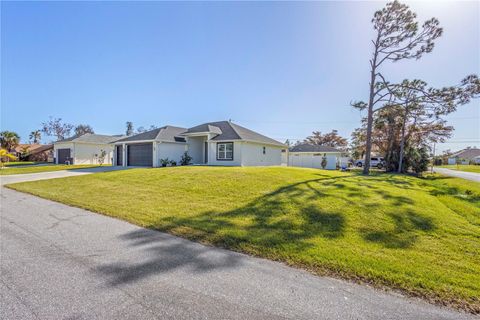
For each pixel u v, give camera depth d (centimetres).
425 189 1211
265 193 781
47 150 4159
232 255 358
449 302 244
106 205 680
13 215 593
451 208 771
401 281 283
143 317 216
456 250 392
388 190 912
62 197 810
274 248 380
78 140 2934
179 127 2422
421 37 1512
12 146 4138
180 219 540
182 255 357
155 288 266
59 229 481
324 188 867
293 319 215
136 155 2227
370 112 1711
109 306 232
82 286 268
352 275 298
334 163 3058
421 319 217
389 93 1662
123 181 1102
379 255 359
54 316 216
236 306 234
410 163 2338
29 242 408
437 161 5519
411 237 448
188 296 251
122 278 287
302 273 304
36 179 1377
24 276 290
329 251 369
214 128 2123
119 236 439
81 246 390
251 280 285
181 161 2156
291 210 602
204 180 1011
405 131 2380
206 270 310
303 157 3206
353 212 589
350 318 217
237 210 611
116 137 3388
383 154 2784
